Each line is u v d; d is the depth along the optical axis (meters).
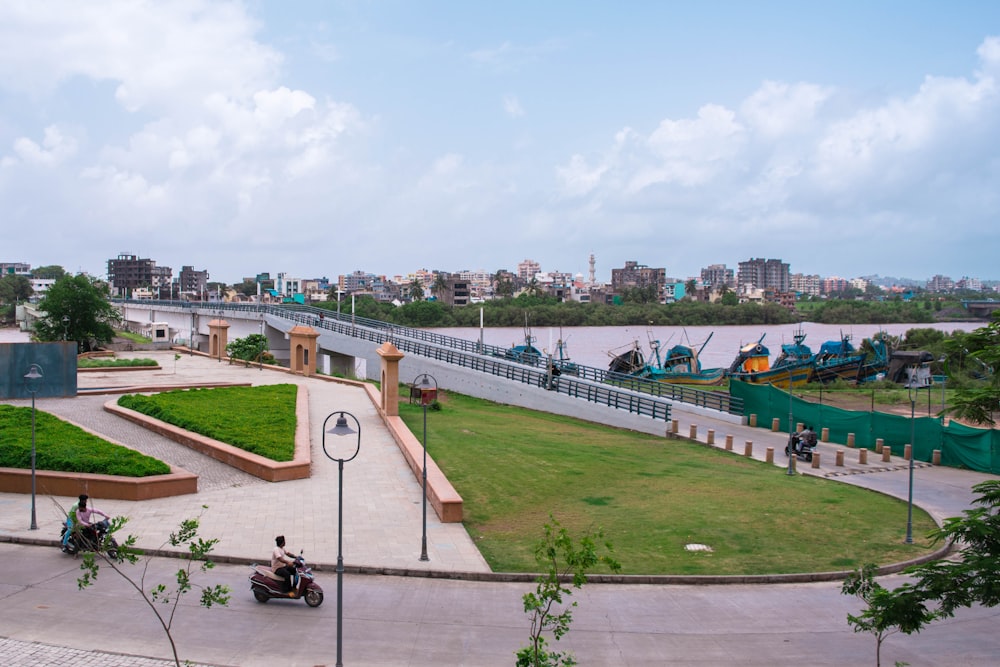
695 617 17.95
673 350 89.12
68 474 25.98
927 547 23.83
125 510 24.33
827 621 17.91
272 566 17.81
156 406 38.09
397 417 40.31
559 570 20.50
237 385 49.94
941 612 12.95
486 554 21.64
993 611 18.91
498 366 58.41
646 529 24.81
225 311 101.69
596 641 16.39
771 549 23.16
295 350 61.78
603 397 52.53
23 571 19.36
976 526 13.48
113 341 92.75
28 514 23.70
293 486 28.00
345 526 23.59
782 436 45.50
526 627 16.91
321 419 40.94
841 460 37.44
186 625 16.39
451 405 52.84
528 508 27.00
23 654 14.77
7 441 29.14
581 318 189.88
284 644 15.64
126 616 16.70
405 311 180.25
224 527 22.95
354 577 19.81
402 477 29.75
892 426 41.34
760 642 16.61
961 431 40.28
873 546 23.83
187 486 26.42
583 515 26.31
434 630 16.61
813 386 82.81
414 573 20.06
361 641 15.91
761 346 87.50
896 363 86.00
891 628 17.34
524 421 47.19
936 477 35.38
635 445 41.06
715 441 43.44
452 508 24.53
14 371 42.50
